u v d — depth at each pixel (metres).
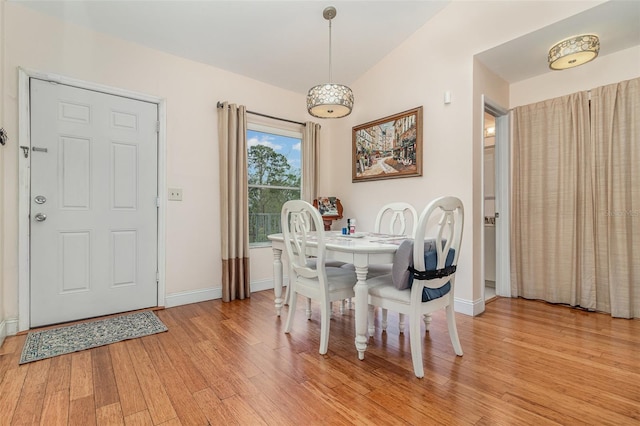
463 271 2.80
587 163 2.82
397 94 3.43
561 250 2.98
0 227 2.13
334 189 4.29
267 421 1.33
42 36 2.31
